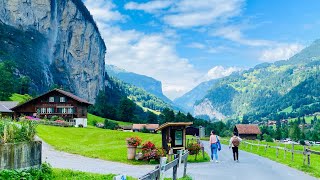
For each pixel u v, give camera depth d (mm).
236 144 35969
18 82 182875
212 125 188000
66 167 26594
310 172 27812
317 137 199875
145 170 26891
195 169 28375
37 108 113875
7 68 174375
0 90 145500
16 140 19984
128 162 31828
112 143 50812
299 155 48000
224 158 40500
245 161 36844
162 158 15312
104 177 20734
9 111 110875
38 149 21203
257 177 24312
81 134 62312
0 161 18500
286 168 30406
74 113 114625
